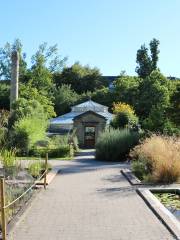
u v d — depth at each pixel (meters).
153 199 12.23
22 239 8.21
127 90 63.59
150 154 18.42
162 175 16.17
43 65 68.25
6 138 29.30
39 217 10.18
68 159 29.88
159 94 60.56
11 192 11.15
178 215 10.88
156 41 74.31
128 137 28.78
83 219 9.99
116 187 15.16
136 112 61.19
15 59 41.72
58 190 14.42
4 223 7.95
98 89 74.94
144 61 74.56
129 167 22.33
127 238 8.29
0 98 67.75
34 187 14.59
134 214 10.52
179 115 34.97
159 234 8.58
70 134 43.72
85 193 13.79
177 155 16.67
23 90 58.59
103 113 53.09
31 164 17.95
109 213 10.66
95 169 21.78
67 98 68.50
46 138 35.53
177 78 71.75
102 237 8.37
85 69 80.44
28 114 34.59
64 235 8.52
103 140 28.94
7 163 15.86
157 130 33.66
